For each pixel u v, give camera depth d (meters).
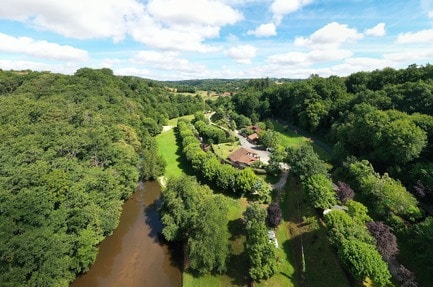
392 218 51.12
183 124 142.88
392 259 45.62
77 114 91.75
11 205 44.09
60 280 44.12
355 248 40.66
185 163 103.94
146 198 81.62
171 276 53.25
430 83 87.62
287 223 60.81
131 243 62.25
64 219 48.84
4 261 39.62
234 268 51.81
